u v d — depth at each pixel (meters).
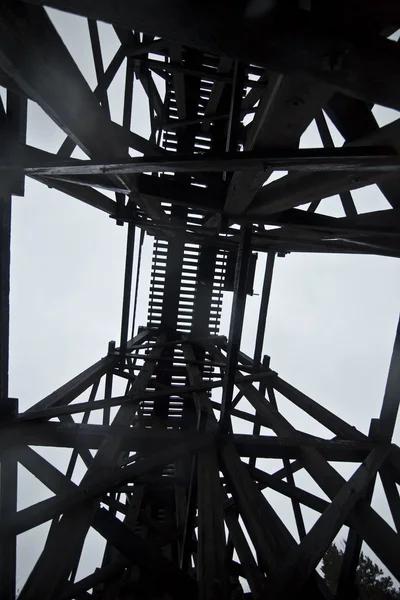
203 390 4.77
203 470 3.14
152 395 4.45
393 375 3.61
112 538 2.53
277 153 1.78
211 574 2.21
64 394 4.16
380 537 2.62
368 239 3.39
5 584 2.54
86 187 4.04
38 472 2.99
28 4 1.33
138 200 3.43
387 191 2.61
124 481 2.87
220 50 1.11
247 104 5.70
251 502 2.73
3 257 3.09
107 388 5.69
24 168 2.43
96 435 3.40
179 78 5.30
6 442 3.21
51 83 1.56
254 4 0.92
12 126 2.43
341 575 3.20
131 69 4.50
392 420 3.64
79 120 1.84
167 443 3.46
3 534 2.46
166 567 2.40
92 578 3.83
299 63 1.10
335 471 3.16
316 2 0.96
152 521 5.00
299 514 4.02
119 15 1.01
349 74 1.12
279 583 2.10
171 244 7.42
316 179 2.16
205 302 7.72
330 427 4.27
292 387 5.18
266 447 3.54
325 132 3.69
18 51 1.37
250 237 3.58
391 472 3.46
